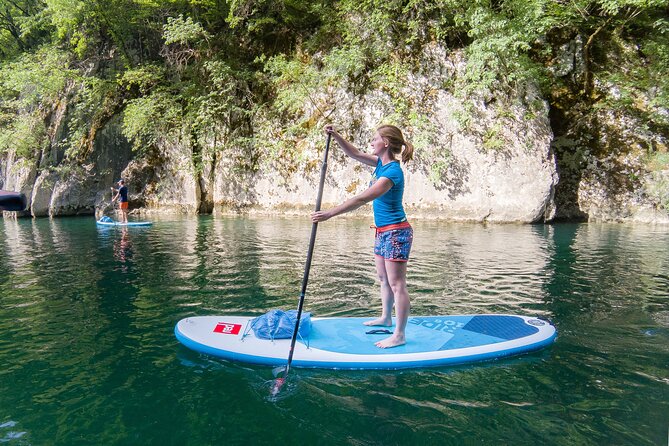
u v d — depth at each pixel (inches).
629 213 473.4
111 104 681.6
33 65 640.4
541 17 458.3
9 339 136.3
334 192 542.0
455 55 507.8
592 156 496.7
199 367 116.6
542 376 110.8
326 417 92.2
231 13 552.1
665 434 85.1
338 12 557.9
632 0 424.8
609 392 102.1
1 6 791.7
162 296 183.6
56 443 83.1
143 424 89.6
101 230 433.7
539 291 190.2
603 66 514.3
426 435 85.4
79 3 602.5
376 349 122.3
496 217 476.7
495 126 474.0
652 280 208.2
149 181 652.7
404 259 121.3
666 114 477.4
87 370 114.7
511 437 84.5
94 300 178.2
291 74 553.3
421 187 511.2
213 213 614.2
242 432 86.8
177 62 639.1
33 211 654.5
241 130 606.2
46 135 694.5
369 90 532.1
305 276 116.0
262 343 125.5
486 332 134.2
